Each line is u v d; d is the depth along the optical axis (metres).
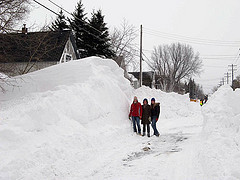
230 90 7.90
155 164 5.34
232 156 4.54
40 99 7.17
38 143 5.35
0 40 8.98
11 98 8.35
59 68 9.76
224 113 6.97
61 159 5.17
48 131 6.01
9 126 5.45
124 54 31.73
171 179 4.32
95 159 5.74
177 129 10.88
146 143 7.75
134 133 9.19
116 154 6.22
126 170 4.96
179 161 5.48
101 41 28.95
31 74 9.84
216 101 7.86
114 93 10.25
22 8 8.60
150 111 9.21
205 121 7.34
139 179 4.37
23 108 6.55
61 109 7.17
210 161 4.51
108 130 8.03
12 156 4.61
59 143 5.68
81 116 7.51
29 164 4.52
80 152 5.79
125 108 10.43
